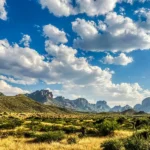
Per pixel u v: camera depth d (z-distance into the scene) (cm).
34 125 5175
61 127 4478
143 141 2152
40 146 2456
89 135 3588
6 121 6462
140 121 5341
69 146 2445
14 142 2803
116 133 3625
